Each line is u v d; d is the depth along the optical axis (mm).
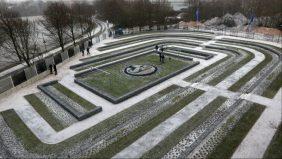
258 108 18938
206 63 30375
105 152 14789
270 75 25250
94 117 18781
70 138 16312
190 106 19688
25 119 19047
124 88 23922
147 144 15305
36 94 23484
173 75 26250
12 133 17266
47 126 17938
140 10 60750
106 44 44438
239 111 18609
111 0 71875
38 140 16281
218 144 14945
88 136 16422
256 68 27594
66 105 20234
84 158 14383
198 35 48062
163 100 20922
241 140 15219
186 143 15203
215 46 38438
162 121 17734
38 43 52250
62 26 45219
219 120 17484
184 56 33031
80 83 24891
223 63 30031
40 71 27969
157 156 14211
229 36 46000
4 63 40500
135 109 19656
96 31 65062
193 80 25031
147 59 33000
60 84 25656
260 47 37094
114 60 33938
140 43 44000
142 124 17484
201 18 73312
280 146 14547
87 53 37938
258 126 16609
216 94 21609
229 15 62625
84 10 70062
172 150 14648
